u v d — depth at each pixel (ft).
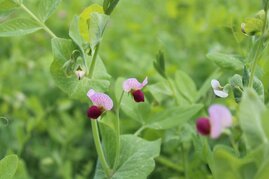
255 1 4.02
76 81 1.76
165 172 2.65
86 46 1.77
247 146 1.30
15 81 3.93
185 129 2.28
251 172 1.34
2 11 1.87
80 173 3.30
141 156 1.86
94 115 1.65
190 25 3.91
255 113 1.27
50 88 3.85
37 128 3.41
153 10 5.06
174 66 3.13
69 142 3.34
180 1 4.38
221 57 2.01
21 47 4.41
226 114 1.26
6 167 1.72
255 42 1.80
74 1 4.86
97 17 1.69
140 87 1.71
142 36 4.09
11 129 3.20
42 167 3.23
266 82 1.94
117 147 1.82
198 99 2.32
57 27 4.66
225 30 2.90
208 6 4.09
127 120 2.88
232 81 1.67
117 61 3.73
